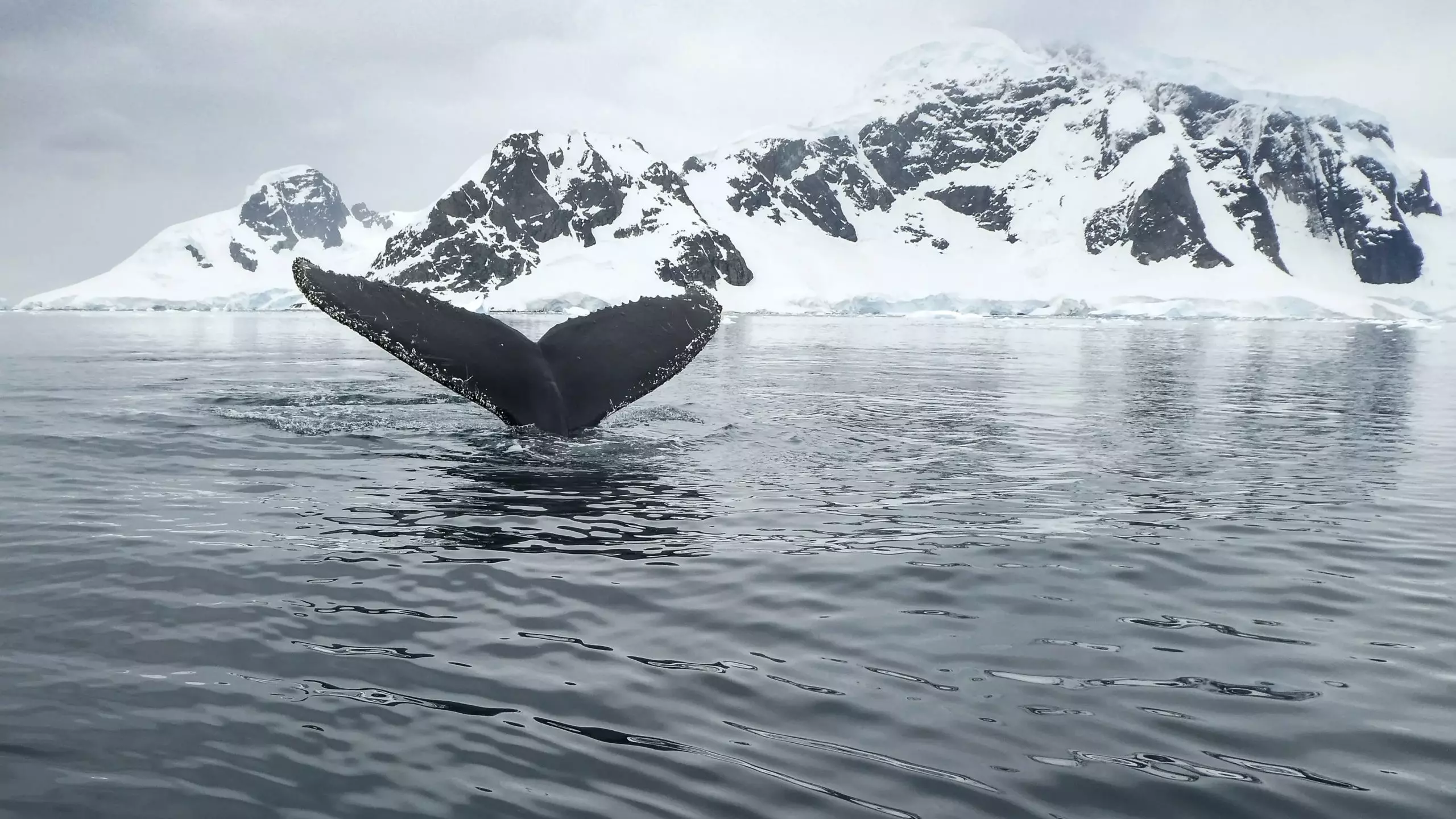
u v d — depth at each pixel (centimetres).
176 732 371
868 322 9838
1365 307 15600
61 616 498
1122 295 15512
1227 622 523
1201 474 977
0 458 970
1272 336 6247
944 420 1403
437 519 732
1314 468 1023
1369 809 325
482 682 428
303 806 321
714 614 527
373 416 1318
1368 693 425
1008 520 760
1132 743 373
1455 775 349
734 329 7175
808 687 427
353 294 929
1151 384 2173
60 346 3519
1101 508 809
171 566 593
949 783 341
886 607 543
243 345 3703
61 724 373
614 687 425
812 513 775
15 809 311
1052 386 2062
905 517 766
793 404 1577
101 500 781
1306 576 614
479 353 973
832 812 321
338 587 560
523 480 881
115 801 319
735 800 328
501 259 15425
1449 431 1332
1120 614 535
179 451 1021
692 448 1074
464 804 324
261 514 740
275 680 425
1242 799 331
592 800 328
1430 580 608
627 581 584
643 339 1067
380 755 357
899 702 411
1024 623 518
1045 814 321
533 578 586
